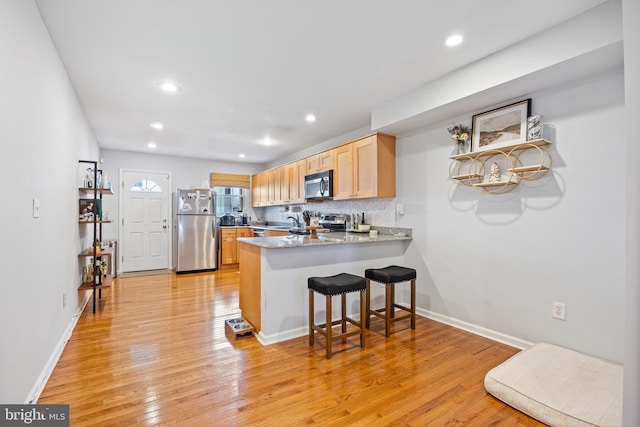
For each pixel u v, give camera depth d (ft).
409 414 5.45
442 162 10.07
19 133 5.05
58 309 7.60
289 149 18.11
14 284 4.85
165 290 14.17
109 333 9.00
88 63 7.85
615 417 4.89
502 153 8.23
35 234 5.84
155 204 19.52
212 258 19.21
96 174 10.64
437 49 7.24
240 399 5.84
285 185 17.76
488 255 8.82
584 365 6.36
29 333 5.50
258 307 8.84
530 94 7.77
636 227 4.21
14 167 4.85
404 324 9.93
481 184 8.48
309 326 8.38
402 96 9.89
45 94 6.40
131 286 14.96
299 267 9.07
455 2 5.63
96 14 5.94
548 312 7.52
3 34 4.45
